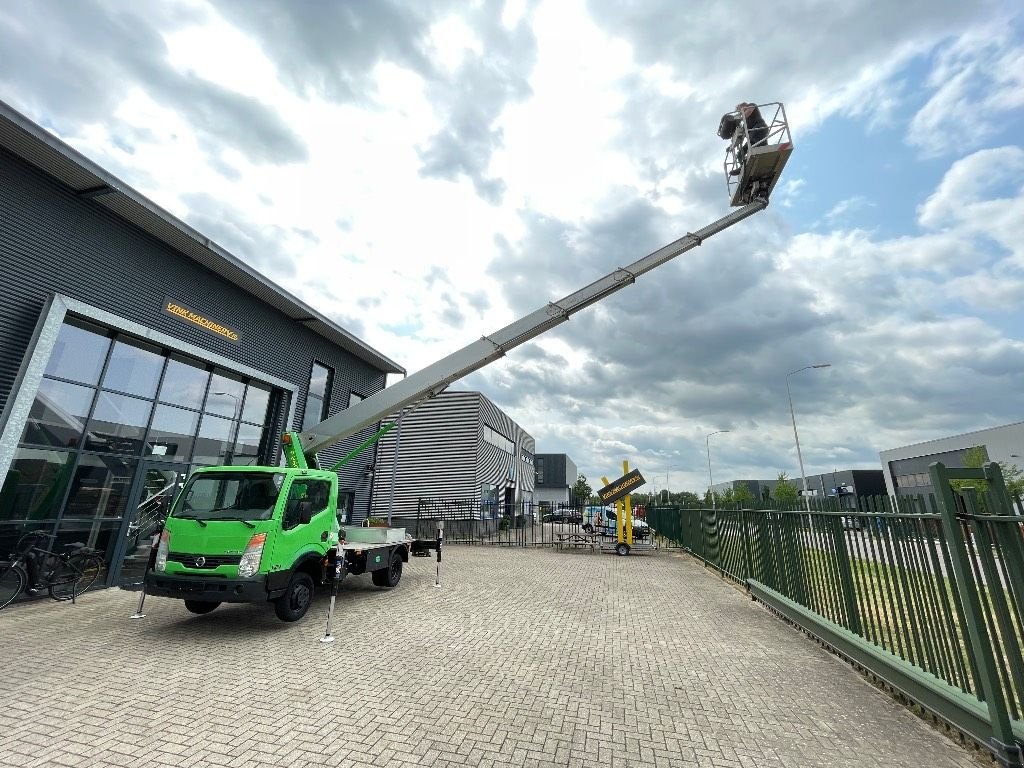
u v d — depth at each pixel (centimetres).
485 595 946
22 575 750
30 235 830
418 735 375
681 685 491
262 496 703
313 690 458
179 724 383
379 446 2017
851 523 566
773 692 473
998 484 347
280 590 665
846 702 450
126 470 962
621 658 573
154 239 1048
